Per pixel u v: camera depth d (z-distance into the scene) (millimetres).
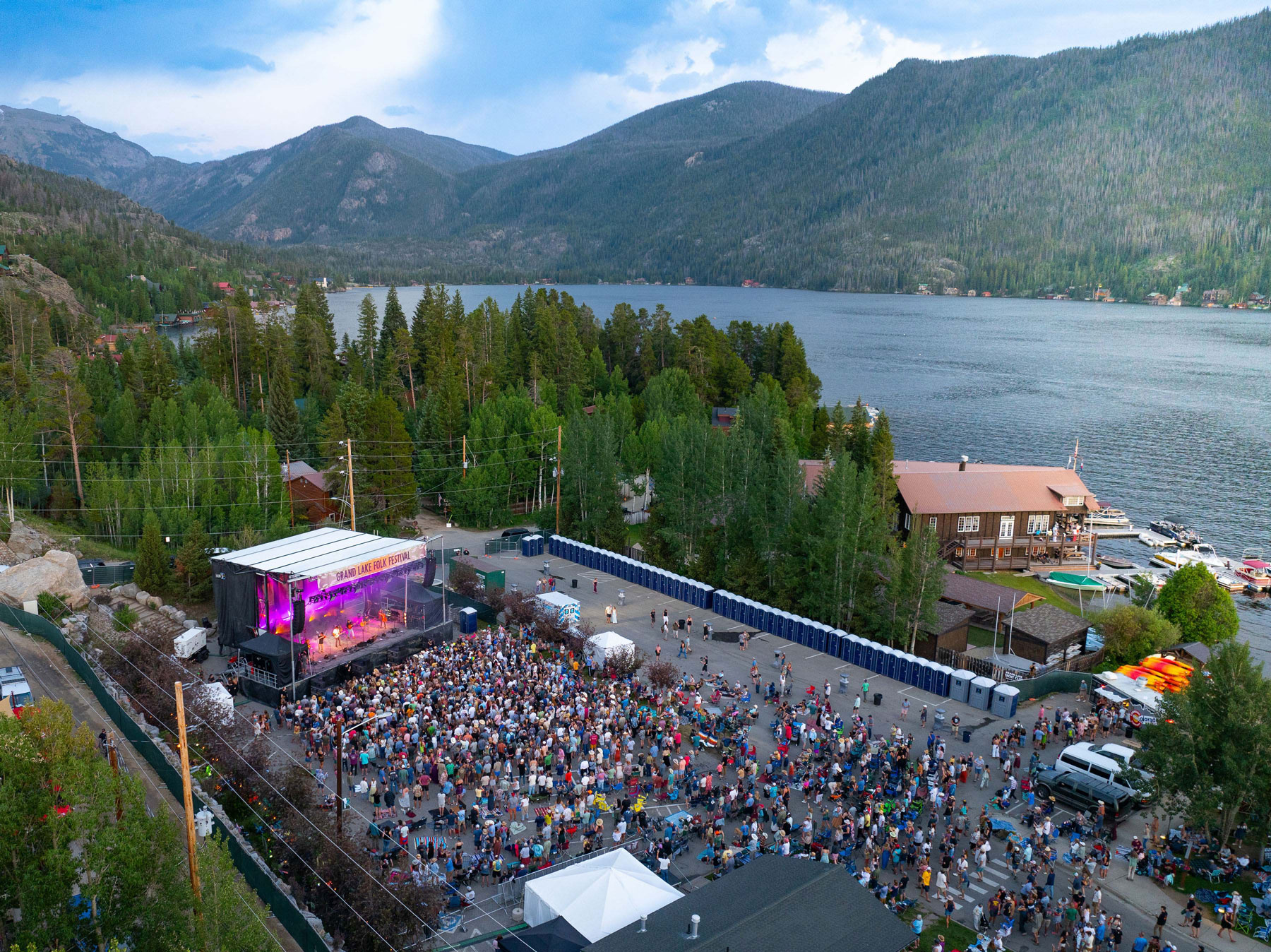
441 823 39719
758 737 51281
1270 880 37969
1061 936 33312
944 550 94188
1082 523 99500
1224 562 111875
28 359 152125
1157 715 51844
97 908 23500
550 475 111438
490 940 32562
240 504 86375
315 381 143000
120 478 88062
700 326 159000
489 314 155375
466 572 75188
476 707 50000
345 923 31125
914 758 49906
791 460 79688
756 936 28141
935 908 36156
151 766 39219
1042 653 66500
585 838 38906
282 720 50844
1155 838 41625
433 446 114188
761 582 79062
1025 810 44562
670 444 92438
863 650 64062
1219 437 192375
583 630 63344
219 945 23172
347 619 61875
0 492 91500
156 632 56094
